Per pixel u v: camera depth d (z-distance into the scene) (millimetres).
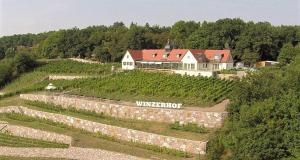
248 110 68312
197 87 106875
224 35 167750
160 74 124000
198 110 87812
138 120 92500
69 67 156625
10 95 129625
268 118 64250
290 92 68375
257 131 61906
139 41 176875
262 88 78625
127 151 78062
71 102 106188
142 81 117250
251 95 78625
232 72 126125
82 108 103500
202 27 174250
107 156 78250
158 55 145875
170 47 154250
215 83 110562
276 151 59594
